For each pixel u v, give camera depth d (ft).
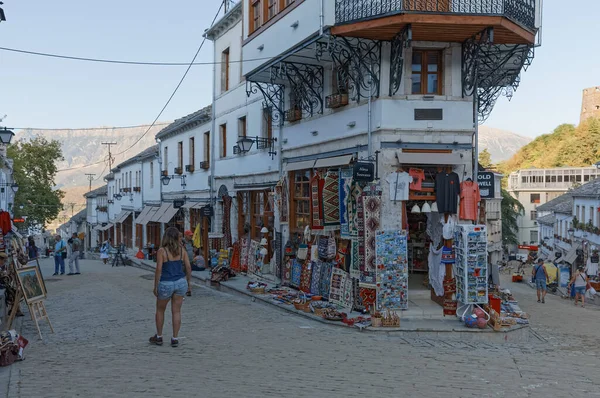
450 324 37.63
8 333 25.95
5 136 65.16
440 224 43.42
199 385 21.54
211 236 76.54
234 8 70.49
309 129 52.03
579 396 21.59
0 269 35.42
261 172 64.08
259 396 20.30
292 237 55.98
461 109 41.81
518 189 263.29
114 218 164.14
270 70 52.37
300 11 44.19
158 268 27.91
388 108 41.14
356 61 42.57
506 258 196.54
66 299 50.78
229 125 75.51
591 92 402.52
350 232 43.32
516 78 49.42
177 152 102.78
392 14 37.73
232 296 53.01
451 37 40.55
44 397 19.69
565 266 109.19
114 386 21.20
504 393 21.61
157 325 28.71
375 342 32.42
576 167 252.62
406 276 39.29
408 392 21.31
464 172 41.81
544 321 54.65
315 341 31.65
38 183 196.13
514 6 39.75
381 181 41.01
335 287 44.50
